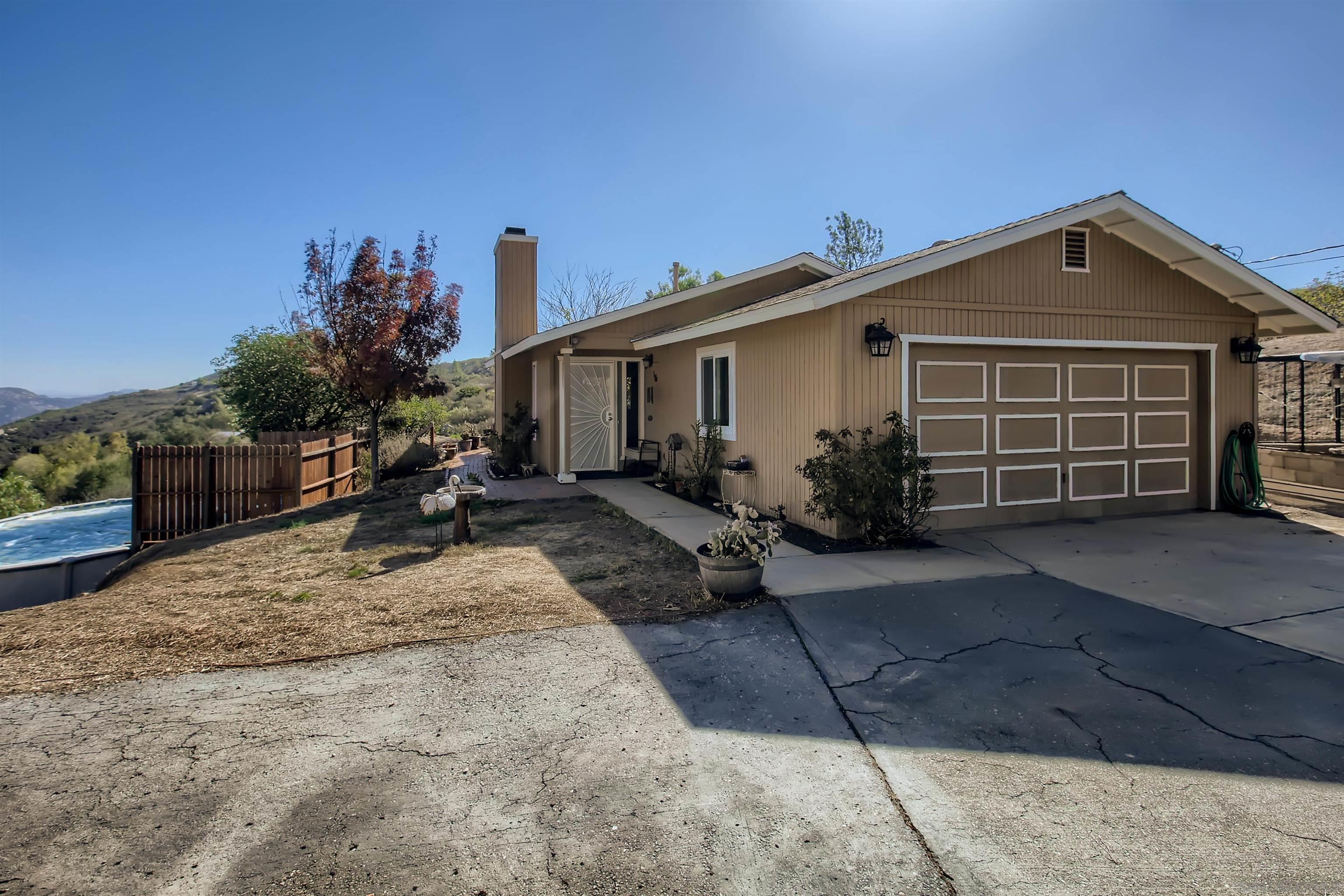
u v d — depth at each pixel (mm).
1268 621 4828
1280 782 2840
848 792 2811
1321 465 10266
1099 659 4184
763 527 5762
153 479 10344
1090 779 2881
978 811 2666
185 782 2910
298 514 10289
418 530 8625
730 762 3055
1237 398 9234
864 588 5625
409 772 2977
